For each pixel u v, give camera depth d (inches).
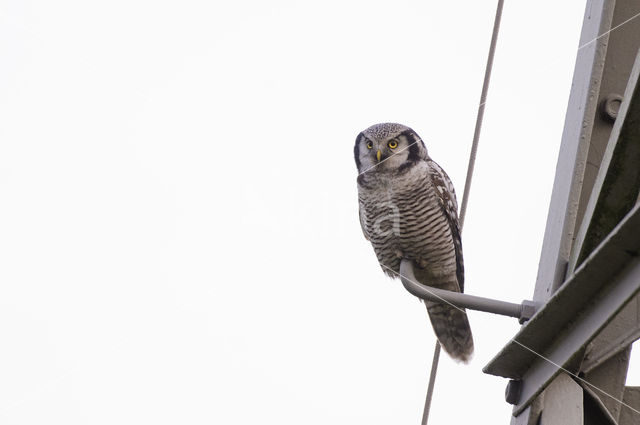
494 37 350.3
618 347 250.1
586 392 244.7
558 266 253.8
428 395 373.1
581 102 274.8
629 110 222.4
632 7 284.0
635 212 202.1
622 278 219.0
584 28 287.7
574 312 233.5
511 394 255.4
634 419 247.8
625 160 227.9
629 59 280.2
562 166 275.3
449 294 264.1
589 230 237.3
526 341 244.8
